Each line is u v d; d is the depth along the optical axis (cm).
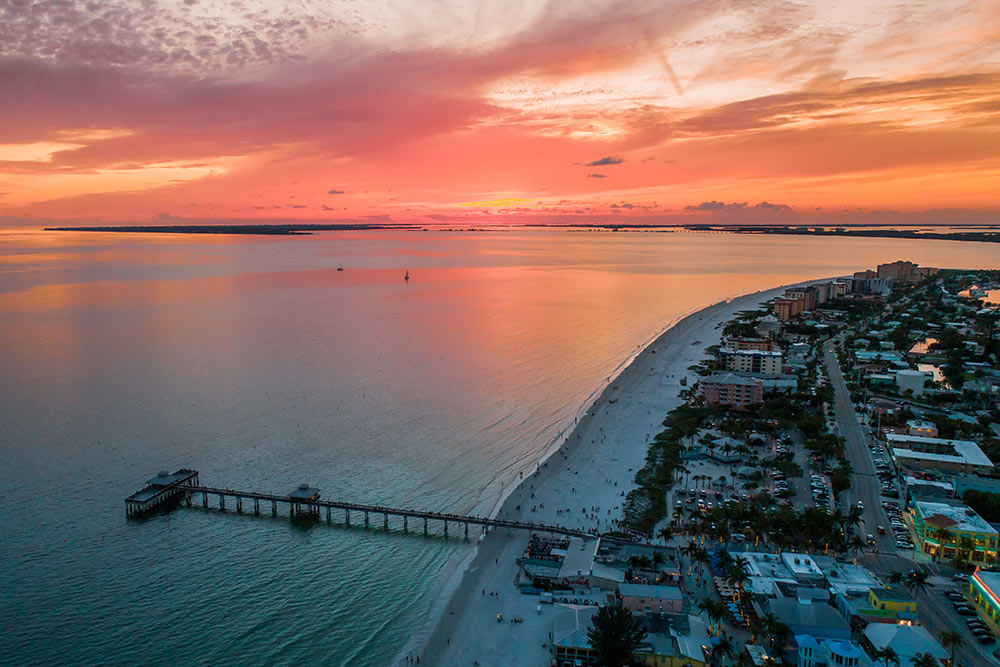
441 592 15612
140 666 12938
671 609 14325
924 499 18612
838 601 14438
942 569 16100
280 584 15862
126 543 17375
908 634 12975
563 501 19825
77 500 19462
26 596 14950
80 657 13112
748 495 19925
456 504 19800
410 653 13512
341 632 14162
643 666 12850
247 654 13375
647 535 17662
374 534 18338
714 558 16388
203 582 15788
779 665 12625
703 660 12694
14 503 19125
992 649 13075
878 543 17388
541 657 13412
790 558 15912
